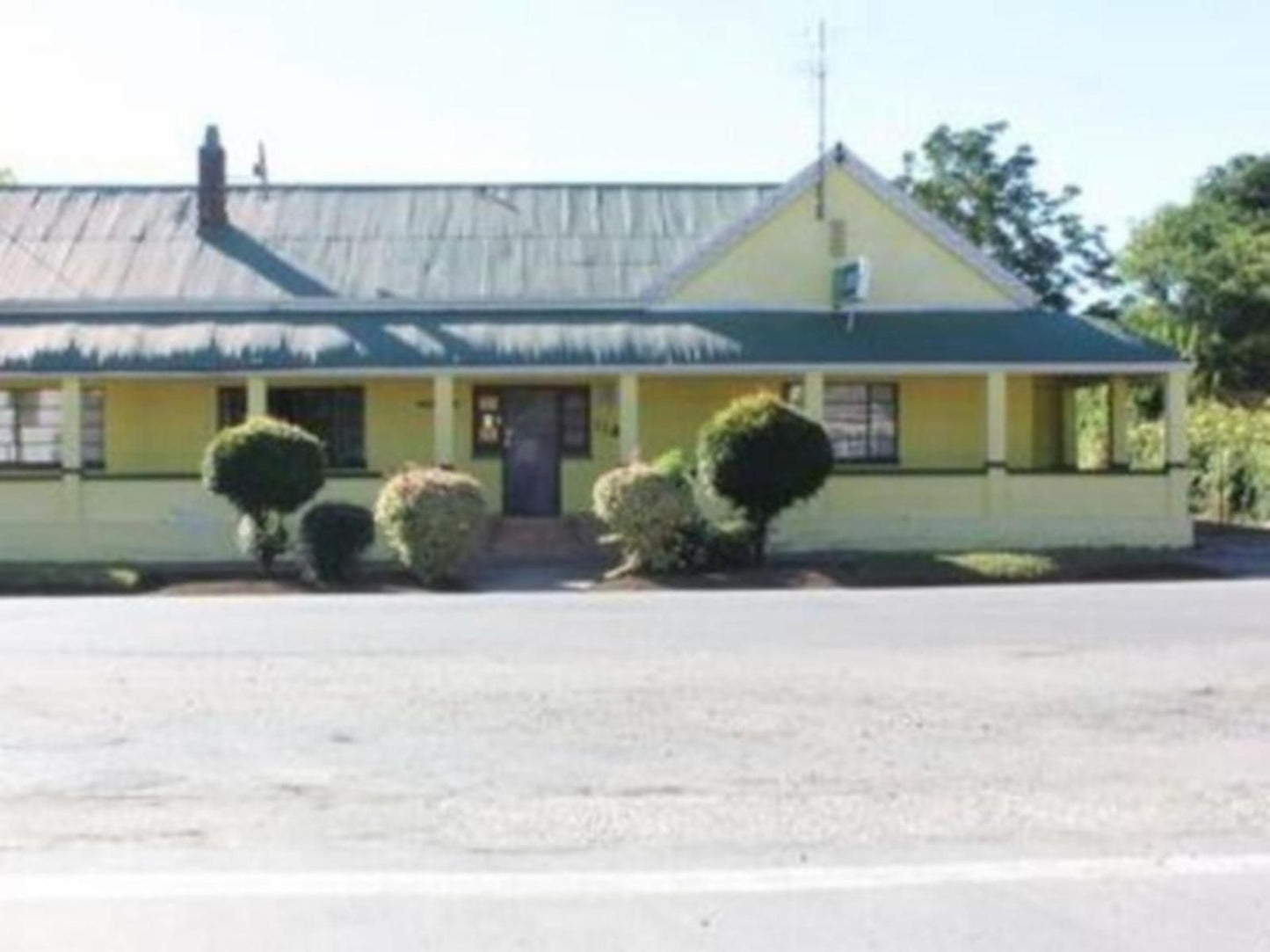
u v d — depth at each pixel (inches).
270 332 1248.8
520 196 1433.3
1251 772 387.9
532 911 283.3
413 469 1088.8
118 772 391.2
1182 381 1221.1
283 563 1112.8
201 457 1274.6
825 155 1286.9
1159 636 637.9
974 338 1243.8
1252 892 292.7
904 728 441.7
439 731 439.5
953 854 318.3
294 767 395.9
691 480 1130.7
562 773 389.4
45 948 265.1
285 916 280.8
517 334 1248.2
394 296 1286.9
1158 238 2485.2
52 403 1282.0
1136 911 282.0
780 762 399.9
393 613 780.0
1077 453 1473.9
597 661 573.9
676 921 276.8
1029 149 2421.3
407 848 324.8
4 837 333.4
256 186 1432.1
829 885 297.4
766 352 1225.4
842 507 1210.6
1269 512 1440.7
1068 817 347.3
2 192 1413.6
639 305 1284.4
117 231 1363.2
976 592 893.8
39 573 1069.8
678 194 1439.5
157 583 1055.6
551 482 1309.1
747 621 717.3
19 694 502.6
